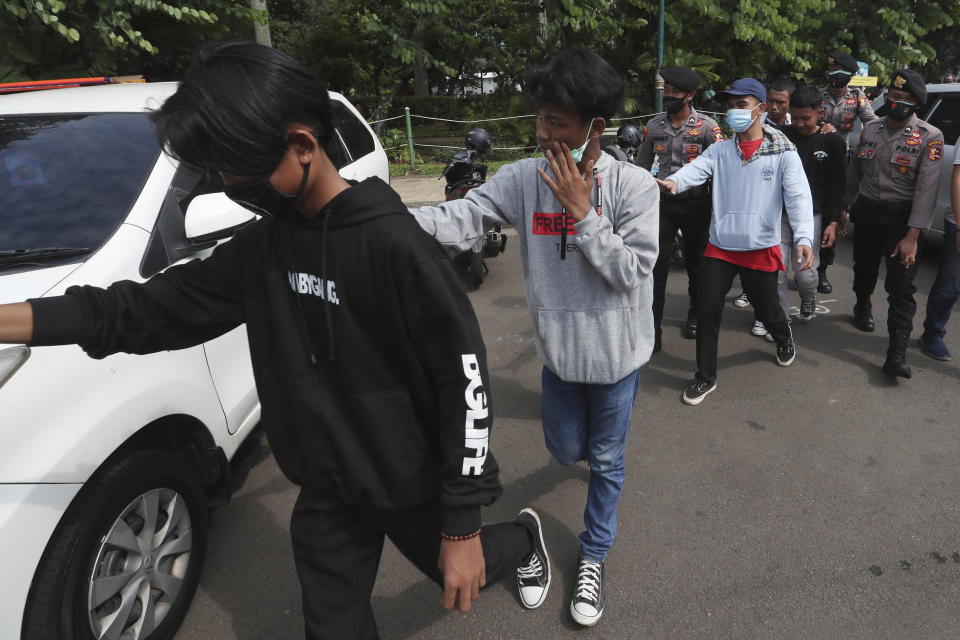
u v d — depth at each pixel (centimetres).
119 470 182
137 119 258
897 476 287
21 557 154
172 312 129
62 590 164
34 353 167
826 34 1479
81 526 169
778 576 232
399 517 135
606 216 175
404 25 1497
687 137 408
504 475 297
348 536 137
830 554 241
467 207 176
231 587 232
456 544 123
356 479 125
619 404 197
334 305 115
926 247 632
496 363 415
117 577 183
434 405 124
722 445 315
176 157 101
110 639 182
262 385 131
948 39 1948
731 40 1319
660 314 417
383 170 466
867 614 214
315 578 138
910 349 416
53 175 231
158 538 199
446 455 120
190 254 233
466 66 2116
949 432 321
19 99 270
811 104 394
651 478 290
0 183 227
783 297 390
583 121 154
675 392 370
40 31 640
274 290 122
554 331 187
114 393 184
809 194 320
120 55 702
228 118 94
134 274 208
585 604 211
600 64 149
